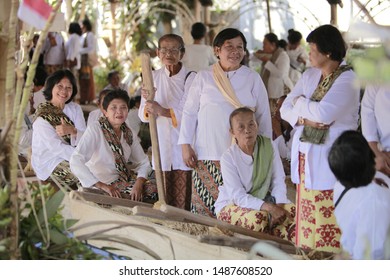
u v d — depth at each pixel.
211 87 4.33
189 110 4.46
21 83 2.51
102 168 4.55
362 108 3.60
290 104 3.77
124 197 4.52
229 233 3.62
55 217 2.72
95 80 11.51
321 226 3.65
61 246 2.65
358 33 1.69
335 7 7.66
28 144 5.71
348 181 2.76
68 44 10.27
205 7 10.78
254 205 3.92
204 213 4.41
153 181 4.67
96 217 3.98
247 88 4.31
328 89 3.55
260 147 4.09
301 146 3.69
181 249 3.48
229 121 4.18
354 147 2.73
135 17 11.52
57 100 5.06
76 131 5.04
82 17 10.91
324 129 3.58
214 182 4.36
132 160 4.76
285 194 4.09
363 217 2.70
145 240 3.67
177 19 12.94
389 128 3.51
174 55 4.73
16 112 2.51
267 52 9.05
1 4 2.98
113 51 11.70
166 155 4.77
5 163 2.52
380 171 3.49
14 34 2.51
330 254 3.19
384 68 1.59
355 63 1.63
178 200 4.85
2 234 2.52
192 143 4.51
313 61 3.58
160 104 4.77
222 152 4.32
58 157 4.93
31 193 2.73
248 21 12.82
